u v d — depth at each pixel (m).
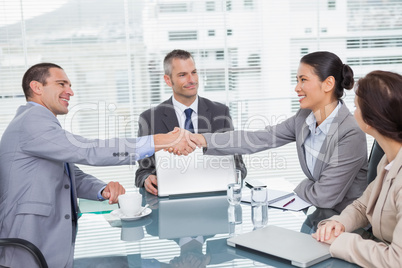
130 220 2.02
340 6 4.65
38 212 1.98
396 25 4.73
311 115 2.41
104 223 2.00
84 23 4.35
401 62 4.78
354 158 2.21
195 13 4.48
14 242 1.76
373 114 1.55
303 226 1.86
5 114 4.33
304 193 2.28
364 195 1.87
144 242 1.74
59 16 4.31
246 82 4.64
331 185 2.17
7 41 4.26
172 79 3.12
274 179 2.69
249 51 4.60
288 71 4.67
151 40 4.46
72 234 1.88
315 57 2.29
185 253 1.61
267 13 4.56
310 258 1.49
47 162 2.10
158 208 2.19
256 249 1.59
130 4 4.39
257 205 1.94
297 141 2.46
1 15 4.22
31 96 2.26
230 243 1.67
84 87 4.43
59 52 4.35
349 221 1.77
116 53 4.43
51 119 2.16
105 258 1.60
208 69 4.58
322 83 2.28
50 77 2.24
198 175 2.44
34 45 4.30
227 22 4.54
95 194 2.36
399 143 1.63
